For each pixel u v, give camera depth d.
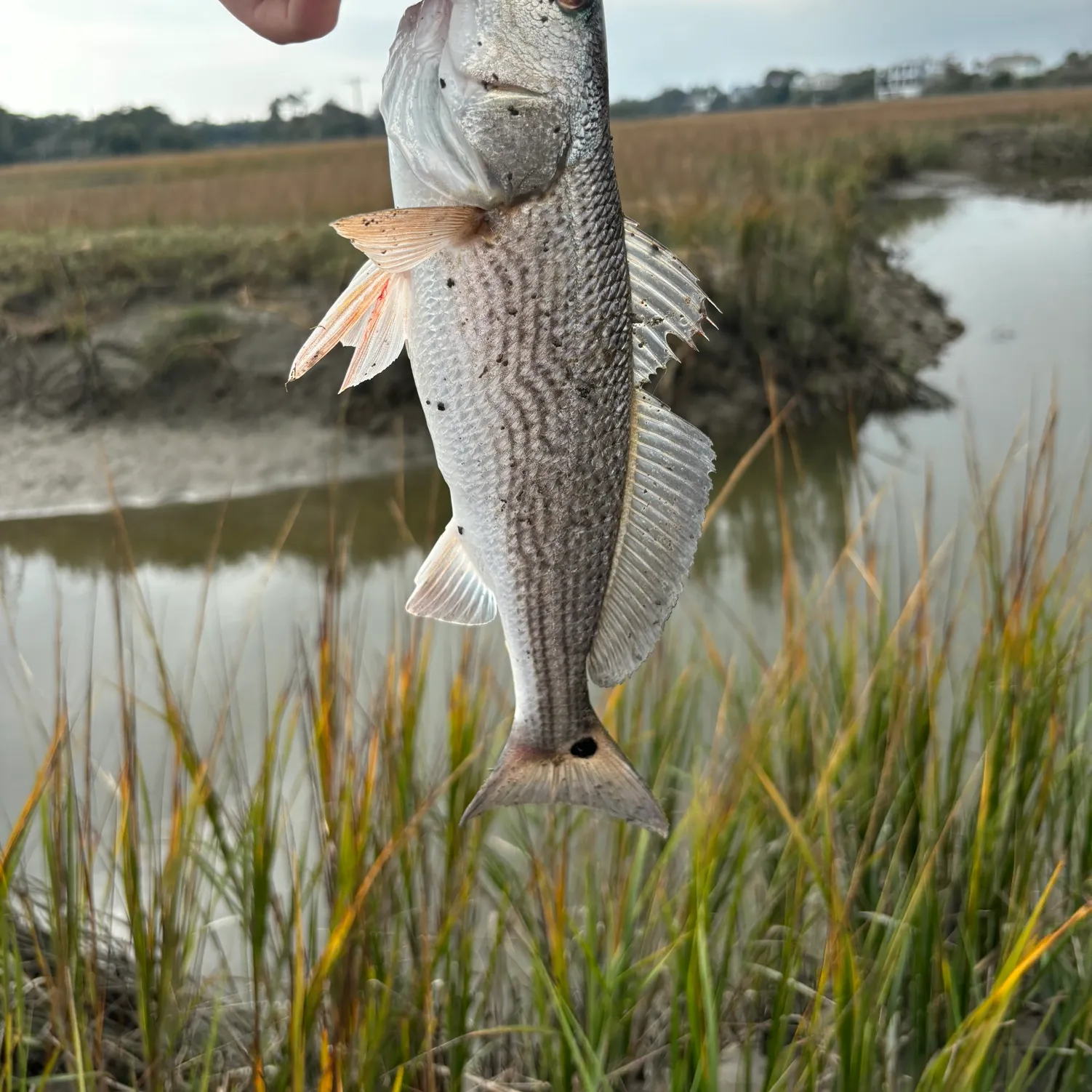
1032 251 4.22
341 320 0.46
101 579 1.67
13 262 2.66
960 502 1.60
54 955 0.71
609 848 0.86
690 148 5.46
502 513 0.48
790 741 0.88
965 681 0.91
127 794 0.67
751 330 2.29
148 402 2.20
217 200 4.04
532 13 0.46
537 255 0.46
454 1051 0.70
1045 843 0.84
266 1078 0.69
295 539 1.80
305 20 0.46
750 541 1.66
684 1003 0.76
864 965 0.72
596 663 0.50
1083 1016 0.70
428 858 0.82
